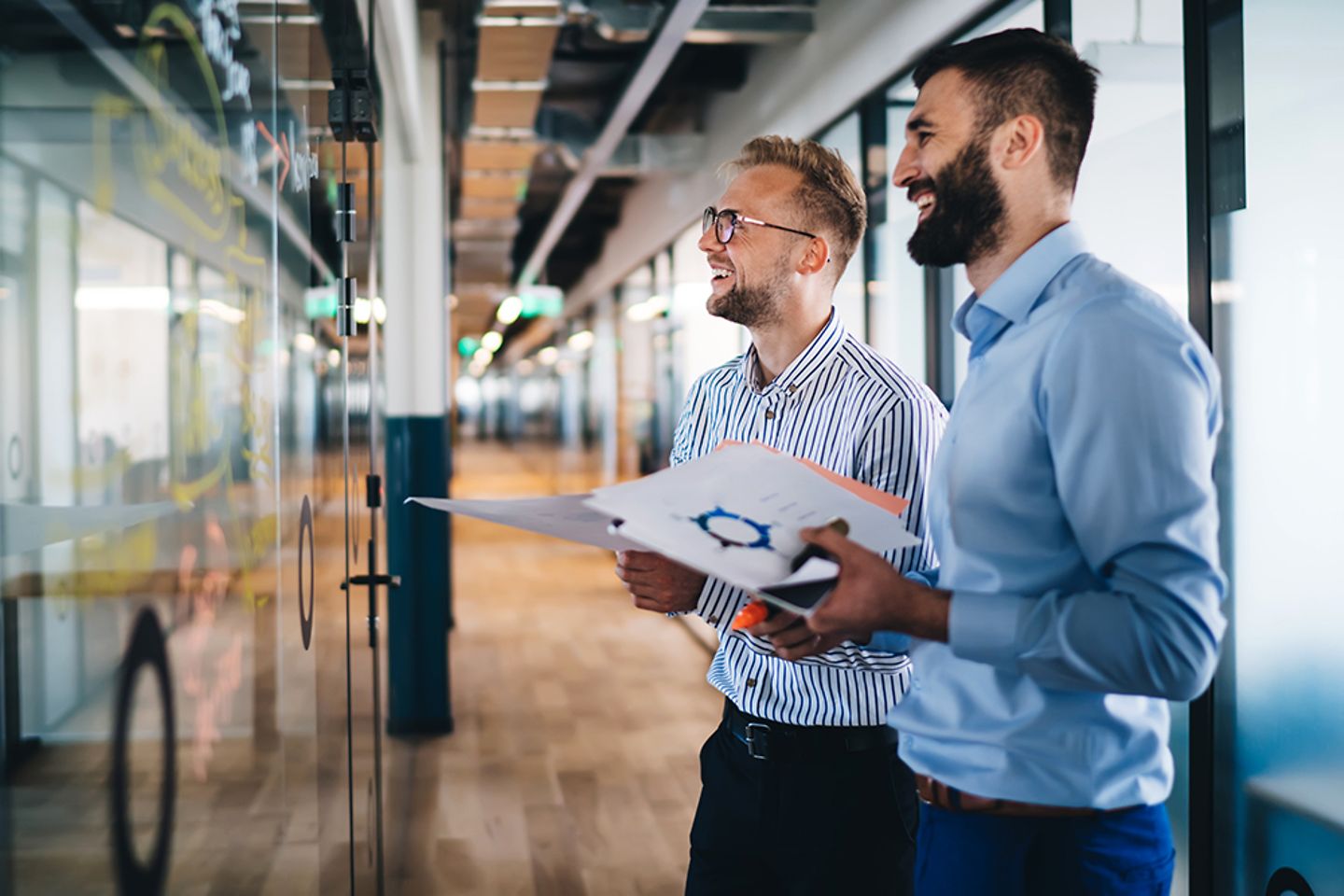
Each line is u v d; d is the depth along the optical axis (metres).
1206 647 0.93
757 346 1.69
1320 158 1.98
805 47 5.33
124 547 0.89
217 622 1.16
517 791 4.09
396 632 4.83
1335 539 1.98
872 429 1.54
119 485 0.87
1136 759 1.08
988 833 1.10
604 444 14.90
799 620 1.10
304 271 1.91
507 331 30.80
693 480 1.13
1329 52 1.95
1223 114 2.21
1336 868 2.01
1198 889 2.31
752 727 1.60
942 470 1.17
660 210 9.52
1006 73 1.08
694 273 8.39
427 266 5.12
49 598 0.75
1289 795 2.11
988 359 1.11
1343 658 1.97
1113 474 0.95
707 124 7.55
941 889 1.14
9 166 0.69
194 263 1.07
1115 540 0.95
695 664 6.16
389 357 5.04
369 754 2.85
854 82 4.61
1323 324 1.99
